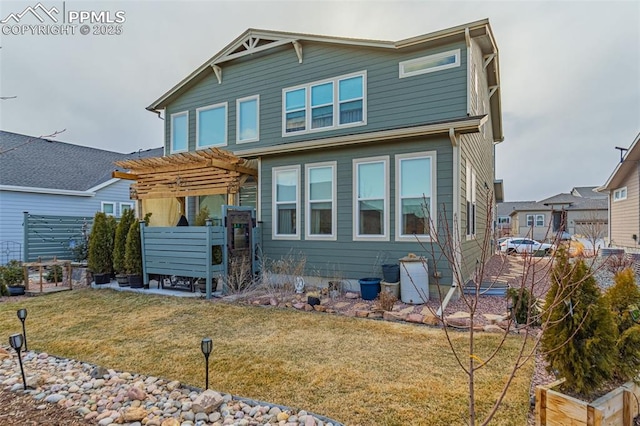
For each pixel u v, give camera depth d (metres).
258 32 9.48
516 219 35.69
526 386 3.05
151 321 5.38
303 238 8.38
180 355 3.93
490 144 14.34
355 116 8.42
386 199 7.41
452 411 2.66
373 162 7.59
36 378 3.26
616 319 2.85
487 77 11.54
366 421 2.54
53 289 8.12
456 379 3.21
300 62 9.18
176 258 7.46
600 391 2.45
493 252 13.55
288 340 4.40
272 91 9.60
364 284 6.88
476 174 9.61
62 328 5.07
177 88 10.98
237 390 3.06
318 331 4.76
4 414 2.67
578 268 2.58
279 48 9.38
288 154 8.67
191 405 2.71
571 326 2.47
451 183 6.80
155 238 7.79
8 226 12.64
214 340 4.43
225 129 10.35
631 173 14.63
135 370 3.54
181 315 5.70
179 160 9.11
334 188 8.02
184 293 7.35
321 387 3.09
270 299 6.60
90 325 5.21
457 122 6.49
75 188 14.55
